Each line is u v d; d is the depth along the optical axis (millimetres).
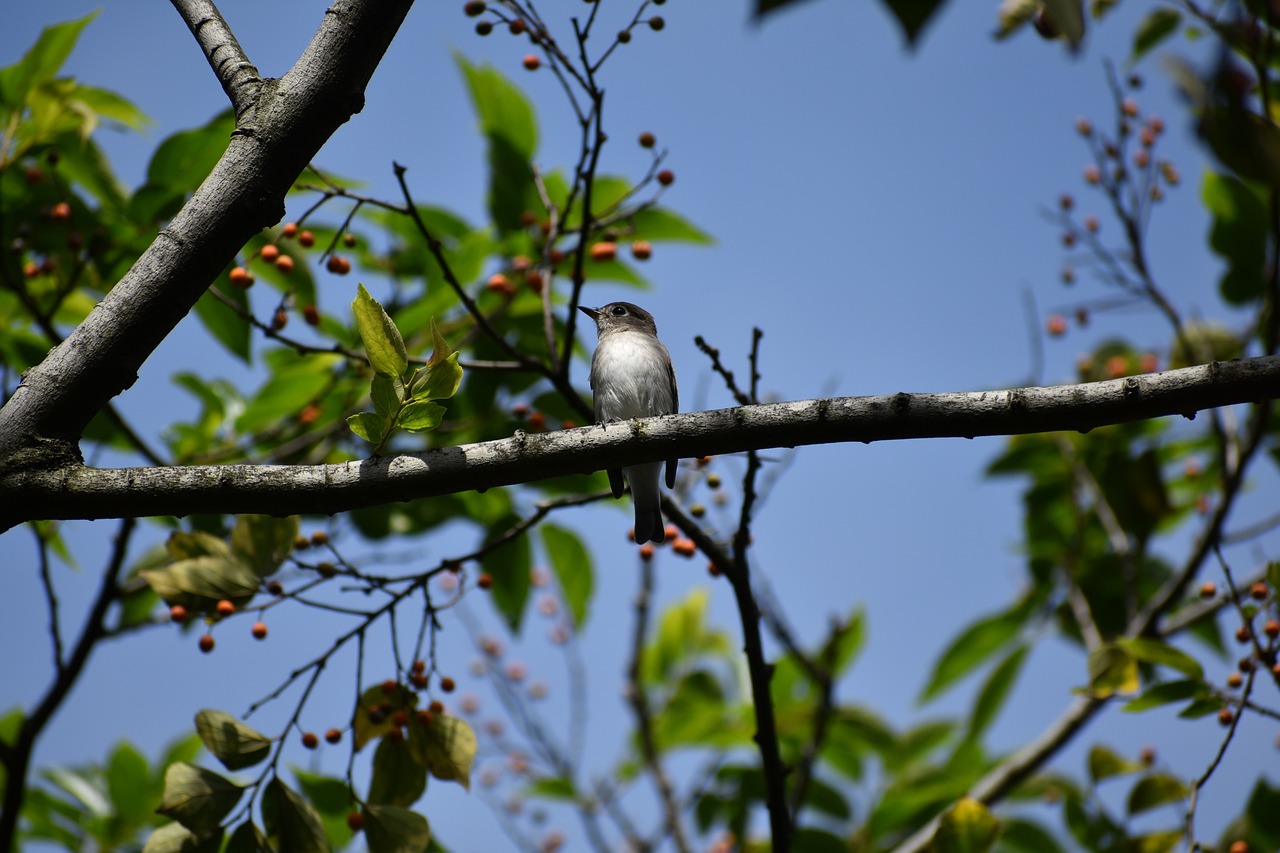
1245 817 10180
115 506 6184
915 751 14703
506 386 11664
